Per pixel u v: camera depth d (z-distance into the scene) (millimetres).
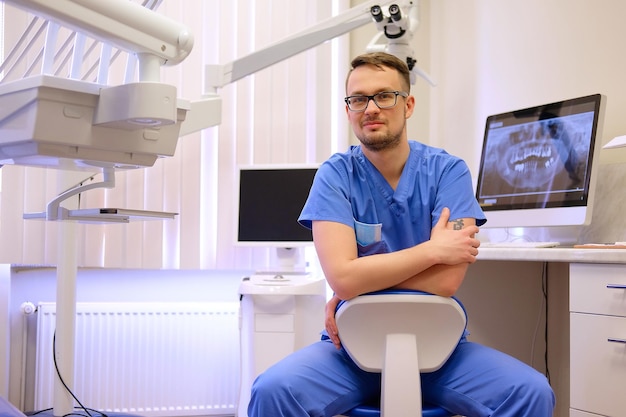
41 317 3074
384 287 1592
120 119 1279
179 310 3203
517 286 2768
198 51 3244
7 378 3018
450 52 3436
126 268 3197
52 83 1241
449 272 1598
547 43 2766
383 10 2572
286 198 2984
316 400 1628
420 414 1490
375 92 1737
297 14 3334
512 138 2656
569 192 2350
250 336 2795
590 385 1915
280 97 3322
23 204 3023
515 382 1565
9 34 2939
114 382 3137
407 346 1494
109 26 1254
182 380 3201
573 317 1977
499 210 2643
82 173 2719
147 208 3191
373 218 1850
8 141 1310
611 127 2449
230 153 3273
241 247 3242
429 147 1943
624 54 2404
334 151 3371
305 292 2711
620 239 2357
